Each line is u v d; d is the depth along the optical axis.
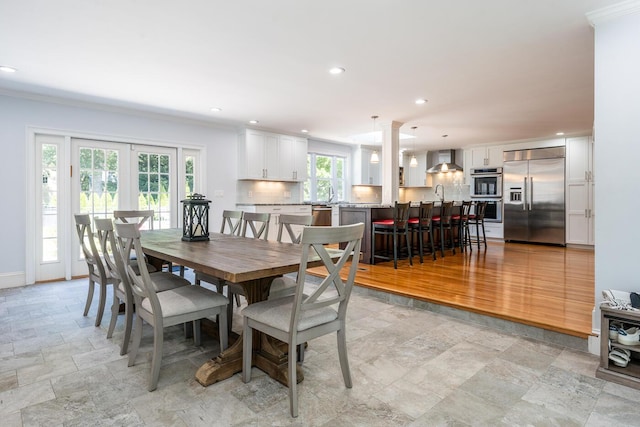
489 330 2.85
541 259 5.41
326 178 8.05
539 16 2.47
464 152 8.31
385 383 2.02
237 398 1.86
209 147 5.88
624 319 2.03
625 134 2.29
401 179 9.10
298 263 1.96
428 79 3.75
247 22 2.56
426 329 2.88
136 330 2.20
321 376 2.10
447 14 2.45
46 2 2.29
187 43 2.90
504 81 3.81
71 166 4.60
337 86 3.98
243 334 2.02
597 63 2.39
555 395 1.90
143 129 5.15
